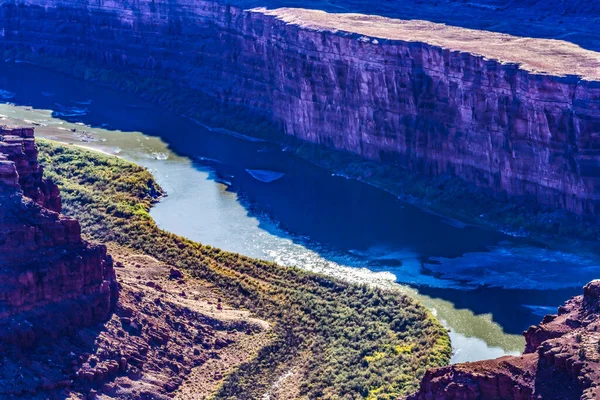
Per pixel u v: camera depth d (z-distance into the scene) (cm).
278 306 16138
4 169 13325
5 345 12581
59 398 12494
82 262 13475
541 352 10150
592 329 10594
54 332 13050
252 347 14750
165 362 13912
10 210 13138
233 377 14038
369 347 15125
